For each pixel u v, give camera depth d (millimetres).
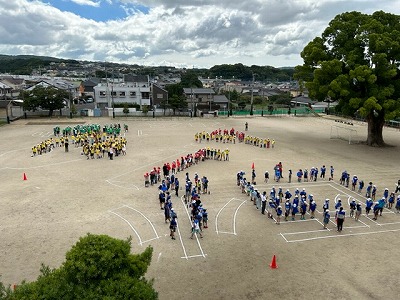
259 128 71438
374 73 47688
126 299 10469
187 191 30422
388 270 20141
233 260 21016
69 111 87062
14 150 48344
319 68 51500
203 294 17719
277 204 27109
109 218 26562
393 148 52312
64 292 10359
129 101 104812
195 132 65750
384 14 52906
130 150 49781
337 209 27172
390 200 29312
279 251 22188
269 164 42969
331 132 64688
